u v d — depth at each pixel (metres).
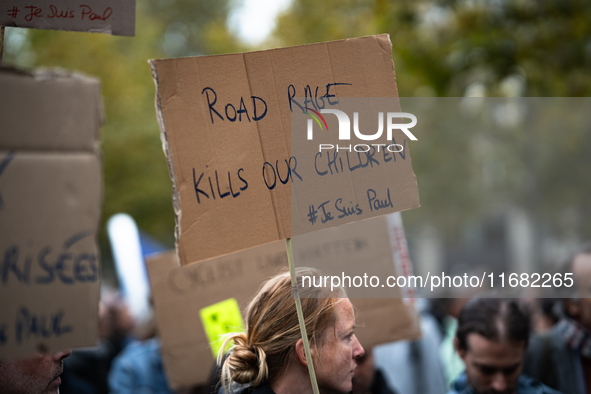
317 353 4.17
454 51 17.22
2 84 3.36
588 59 16.61
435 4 17.67
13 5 3.81
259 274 7.25
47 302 3.41
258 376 4.16
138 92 38.94
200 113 3.93
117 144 37.69
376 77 4.38
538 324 8.55
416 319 6.77
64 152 3.49
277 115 4.13
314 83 4.23
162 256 7.44
